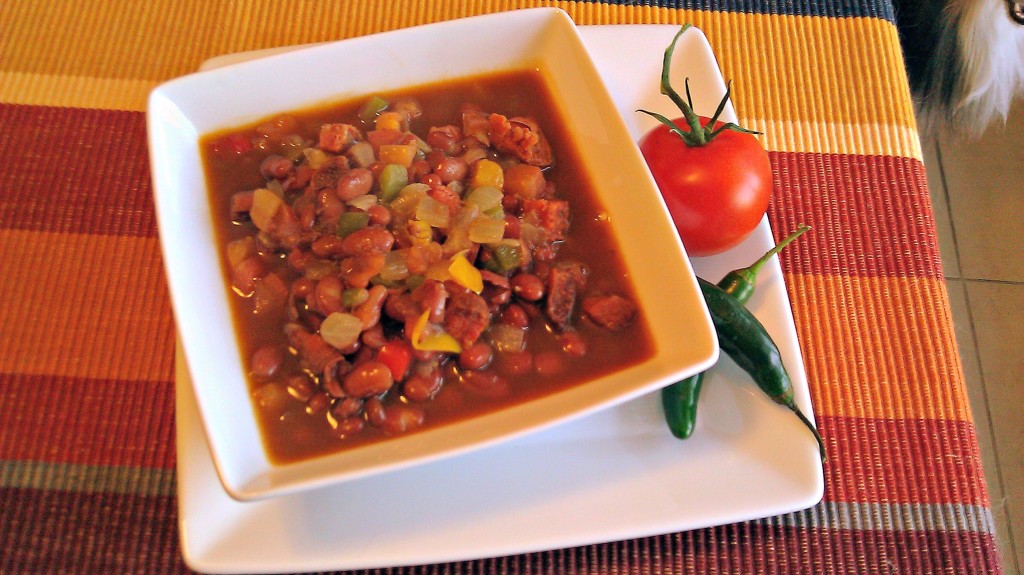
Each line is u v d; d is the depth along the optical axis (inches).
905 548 26.5
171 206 25.8
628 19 31.4
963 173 43.9
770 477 25.8
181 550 25.2
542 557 26.2
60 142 29.5
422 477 25.6
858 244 29.2
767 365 26.0
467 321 25.7
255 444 24.9
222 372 25.1
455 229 26.3
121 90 30.2
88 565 25.8
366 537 25.2
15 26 30.7
